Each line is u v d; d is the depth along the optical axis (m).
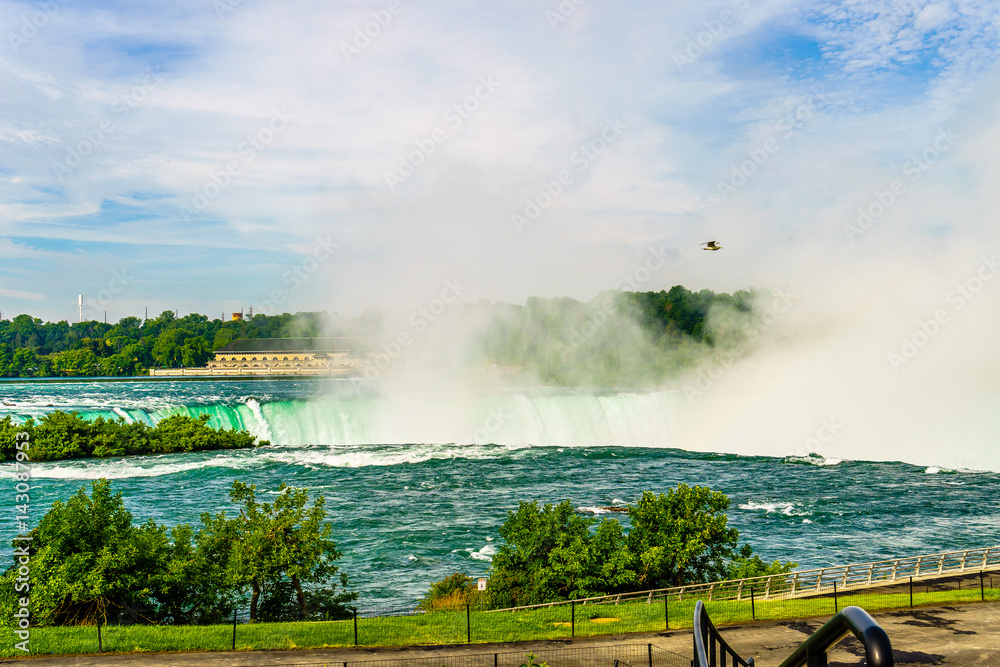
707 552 41.94
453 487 61.41
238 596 31.84
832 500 58.62
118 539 24.05
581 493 60.47
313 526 27.45
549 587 28.16
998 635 21.20
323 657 19.62
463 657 19.61
